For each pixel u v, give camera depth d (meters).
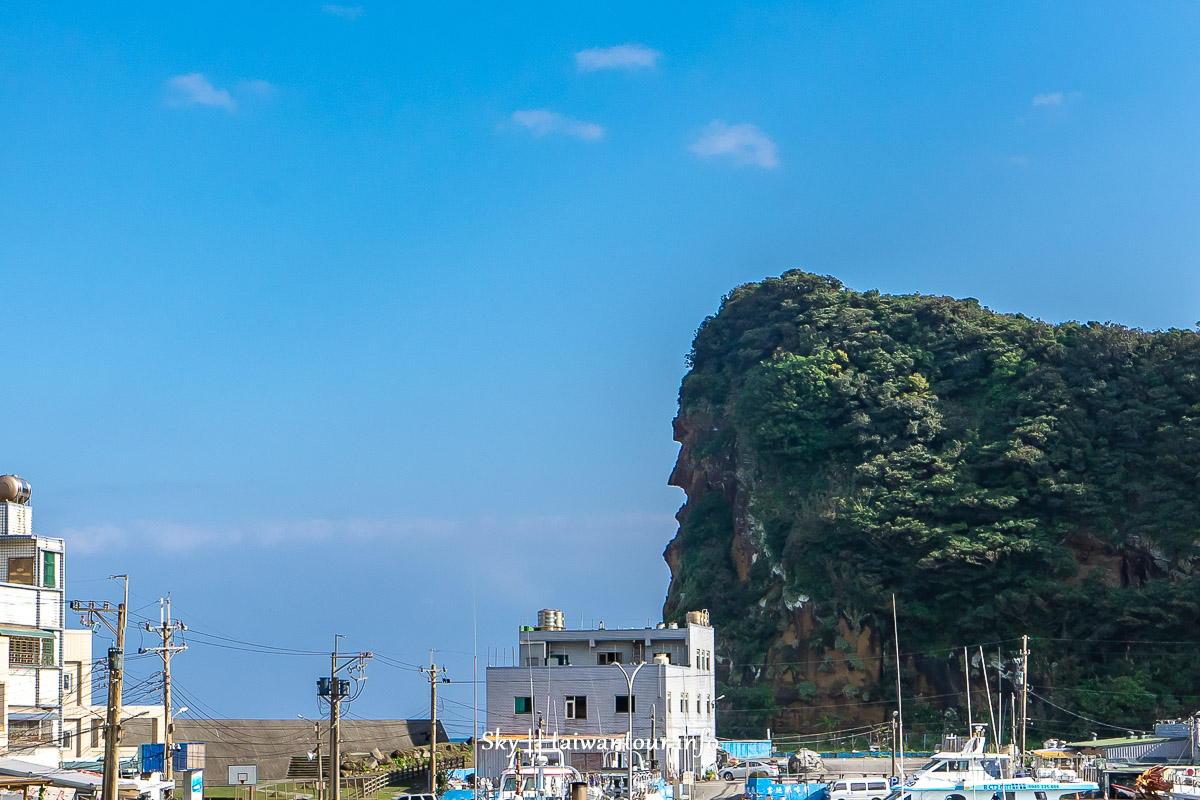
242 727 111.12
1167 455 197.12
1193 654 177.38
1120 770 86.25
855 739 185.25
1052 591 183.38
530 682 116.88
